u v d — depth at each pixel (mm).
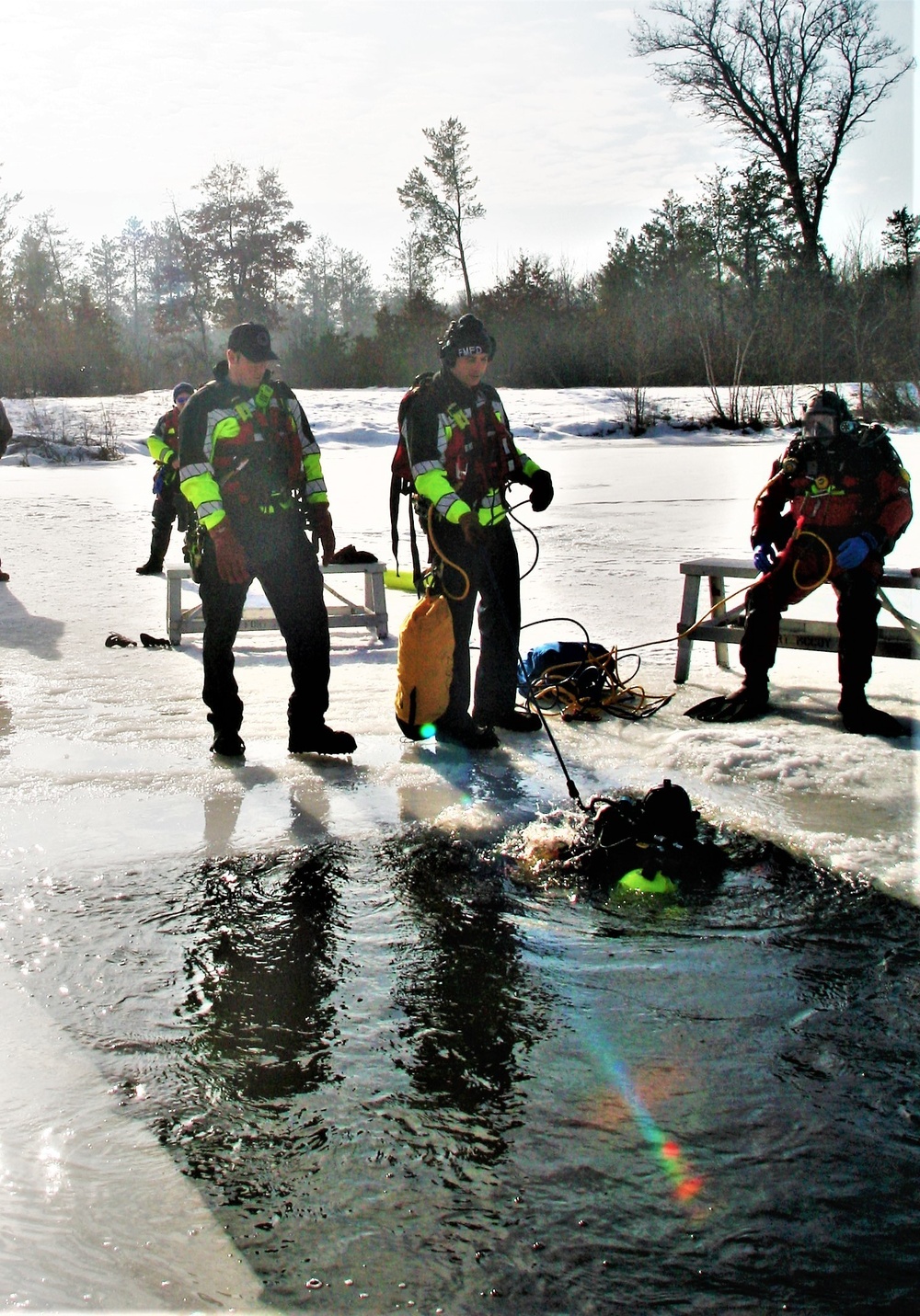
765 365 38656
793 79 48812
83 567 10844
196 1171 2461
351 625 7641
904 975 3242
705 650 7227
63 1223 2305
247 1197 2383
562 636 7332
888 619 7684
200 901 3760
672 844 4105
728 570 6285
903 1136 2557
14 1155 2504
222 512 4863
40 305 64500
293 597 5090
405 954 3404
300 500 5184
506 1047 2916
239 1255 2223
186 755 5285
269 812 4559
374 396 37062
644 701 6016
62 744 5434
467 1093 2727
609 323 44500
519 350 45375
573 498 15789
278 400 5086
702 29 48969
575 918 3623
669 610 8141
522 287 53500
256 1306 2102
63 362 45094
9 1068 2826
